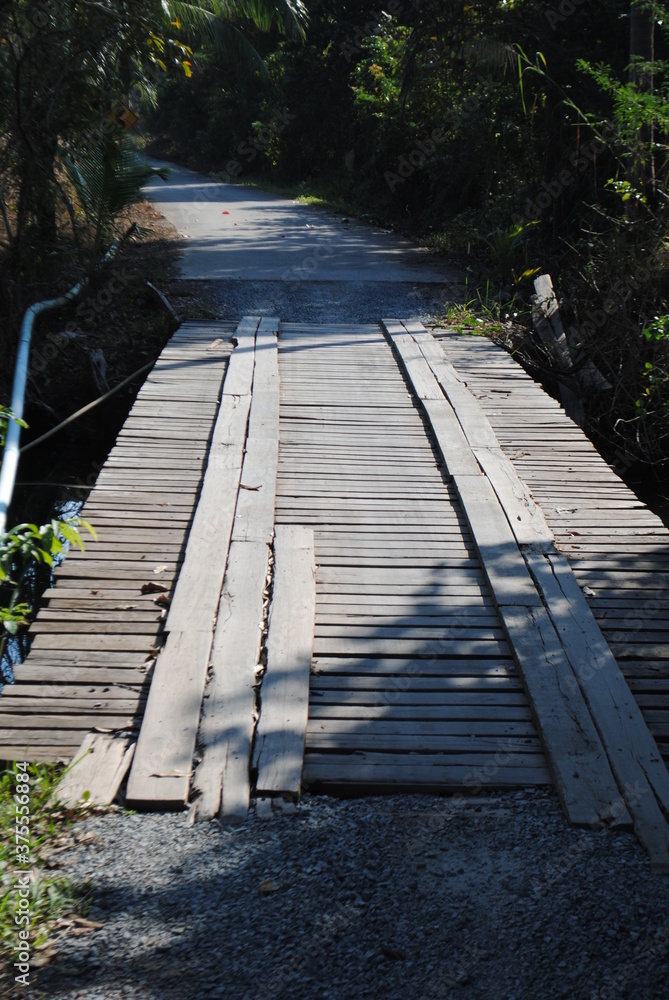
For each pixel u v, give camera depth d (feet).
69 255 34.86
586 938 8.31
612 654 12.75
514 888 8.89
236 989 7.73
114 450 19.74
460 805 10.21
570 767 10.53
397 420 22.63
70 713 11.35
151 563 15.02
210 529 16.06
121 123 32.60
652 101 29.07
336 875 9.02
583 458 20.48
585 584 14.80
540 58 38.60
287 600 13.93
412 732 11.30
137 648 12.69
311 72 82.07
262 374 25.16
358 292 35.68
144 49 28.68
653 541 16.44
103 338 31.83
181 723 11.13
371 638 13.23
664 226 28.86
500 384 25.62
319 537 16.24
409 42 46.78
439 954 8.11
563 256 36.14
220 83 104.63
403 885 8.91
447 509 17.63
